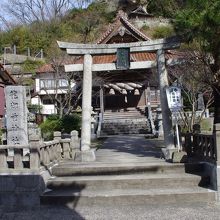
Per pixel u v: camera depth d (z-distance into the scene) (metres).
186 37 8.20
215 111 8.70
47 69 33.81
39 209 6.80
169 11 9.42
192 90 15.32
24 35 51.47
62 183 7.46
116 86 29.34
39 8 53.56
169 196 6.82
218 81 8.48
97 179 7.50
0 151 7.19
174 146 9.66
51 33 49.50
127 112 28.61
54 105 31.75
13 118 12.36
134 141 17.12
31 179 7.00
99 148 13.92
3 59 44.03
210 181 7.37
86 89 10.23
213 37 7.28
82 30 42.84
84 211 6.48
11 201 6.99
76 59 24.83
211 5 6.85
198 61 10.98
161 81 9.99
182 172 8.02
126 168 8.05
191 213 6.09
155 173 8.03
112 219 5.90
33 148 7.12
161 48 10.09
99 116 24.94
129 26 23.72
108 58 24.16
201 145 8.44
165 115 9.81
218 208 6.37
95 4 49.12
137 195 6.84
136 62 10.39
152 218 5.87
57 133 10.23
